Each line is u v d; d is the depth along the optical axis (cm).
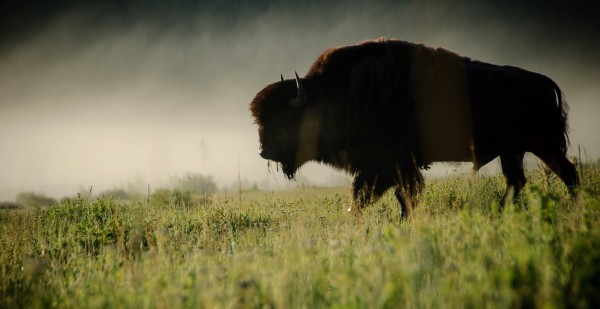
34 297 1692
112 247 2583
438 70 3281
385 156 3419
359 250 1781
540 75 3353
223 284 1571
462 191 3388
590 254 1394
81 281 1861
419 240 1770
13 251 2764
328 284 1534
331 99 3584
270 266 1714
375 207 3559
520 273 1322
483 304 1255
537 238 1645
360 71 3400
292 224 3069
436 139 3322
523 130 3275
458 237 1809
